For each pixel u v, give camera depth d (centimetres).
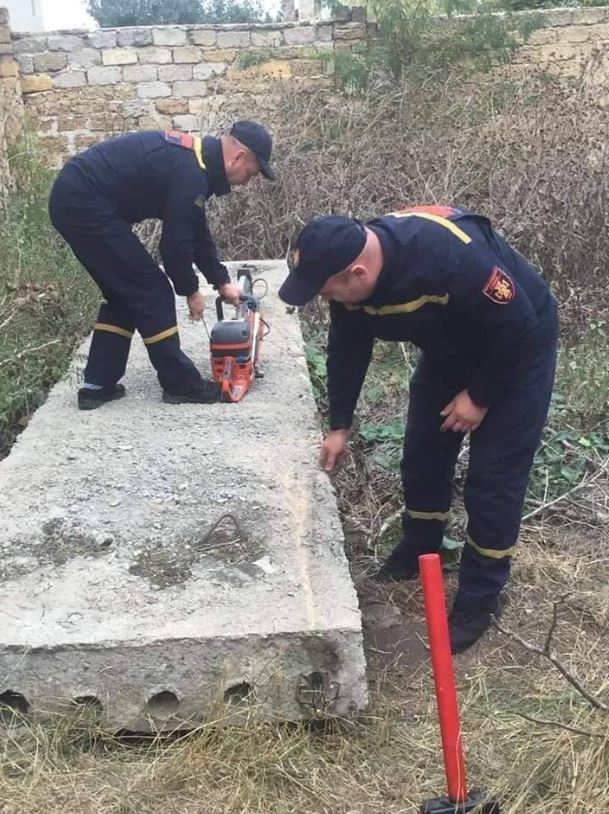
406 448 336
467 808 227
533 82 924
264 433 402
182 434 401
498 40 945
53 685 258
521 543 385
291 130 897
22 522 324
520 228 700
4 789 244
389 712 276
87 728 259
